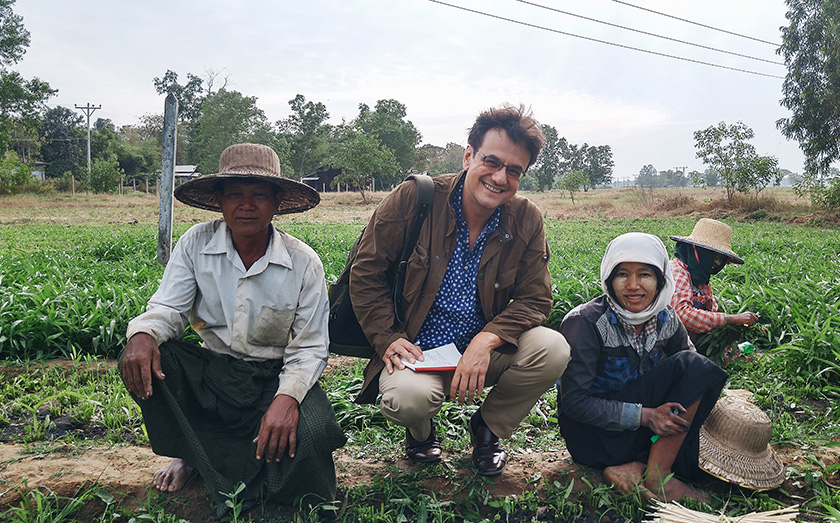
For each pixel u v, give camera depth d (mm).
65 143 71188
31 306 5309
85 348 4824
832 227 21281
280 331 2613
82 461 2848
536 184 99812
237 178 2391
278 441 2369
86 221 23422
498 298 2840
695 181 28656
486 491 2691
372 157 39844
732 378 4309
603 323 2791
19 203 34625
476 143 2611
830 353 4180
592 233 18594
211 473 2389
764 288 5848
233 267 2551
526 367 2691
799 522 2383
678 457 2717
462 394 2559
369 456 3080
